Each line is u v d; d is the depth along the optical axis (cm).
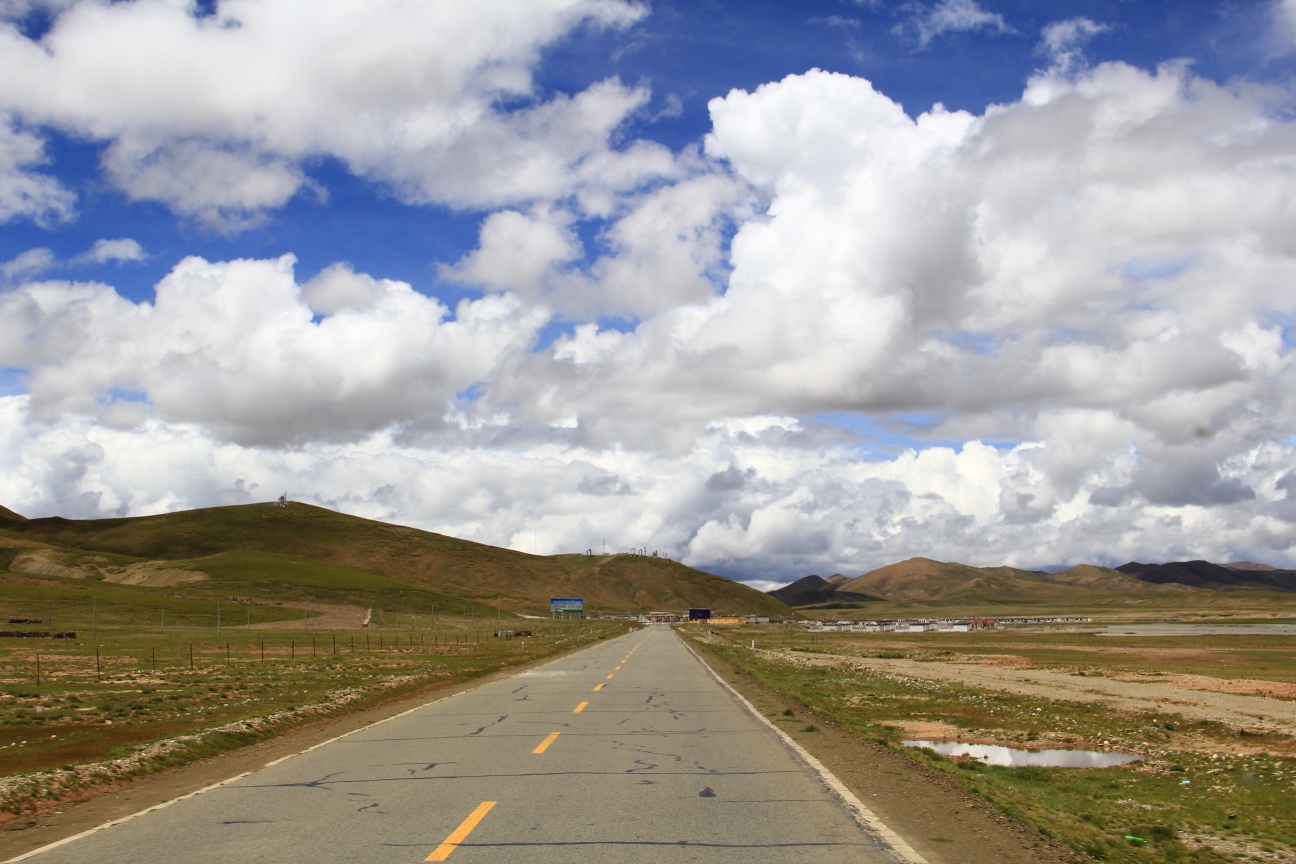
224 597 16838
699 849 836
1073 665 6066
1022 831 977
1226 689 3934
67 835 934
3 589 13012
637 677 3441
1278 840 1082
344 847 847
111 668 4338
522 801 1057
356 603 18050
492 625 16150
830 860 803
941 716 2591
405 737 1688
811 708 2364
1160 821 1164
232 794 1135
